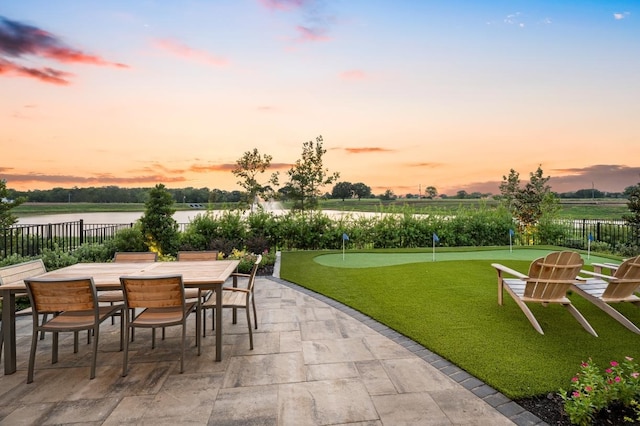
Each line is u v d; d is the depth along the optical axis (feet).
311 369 9.90
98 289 10.27
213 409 7.88
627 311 14.88
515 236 40.37
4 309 9.72
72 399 8.39
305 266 25.93
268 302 16.97
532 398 8.06
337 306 16.11
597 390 7.22
